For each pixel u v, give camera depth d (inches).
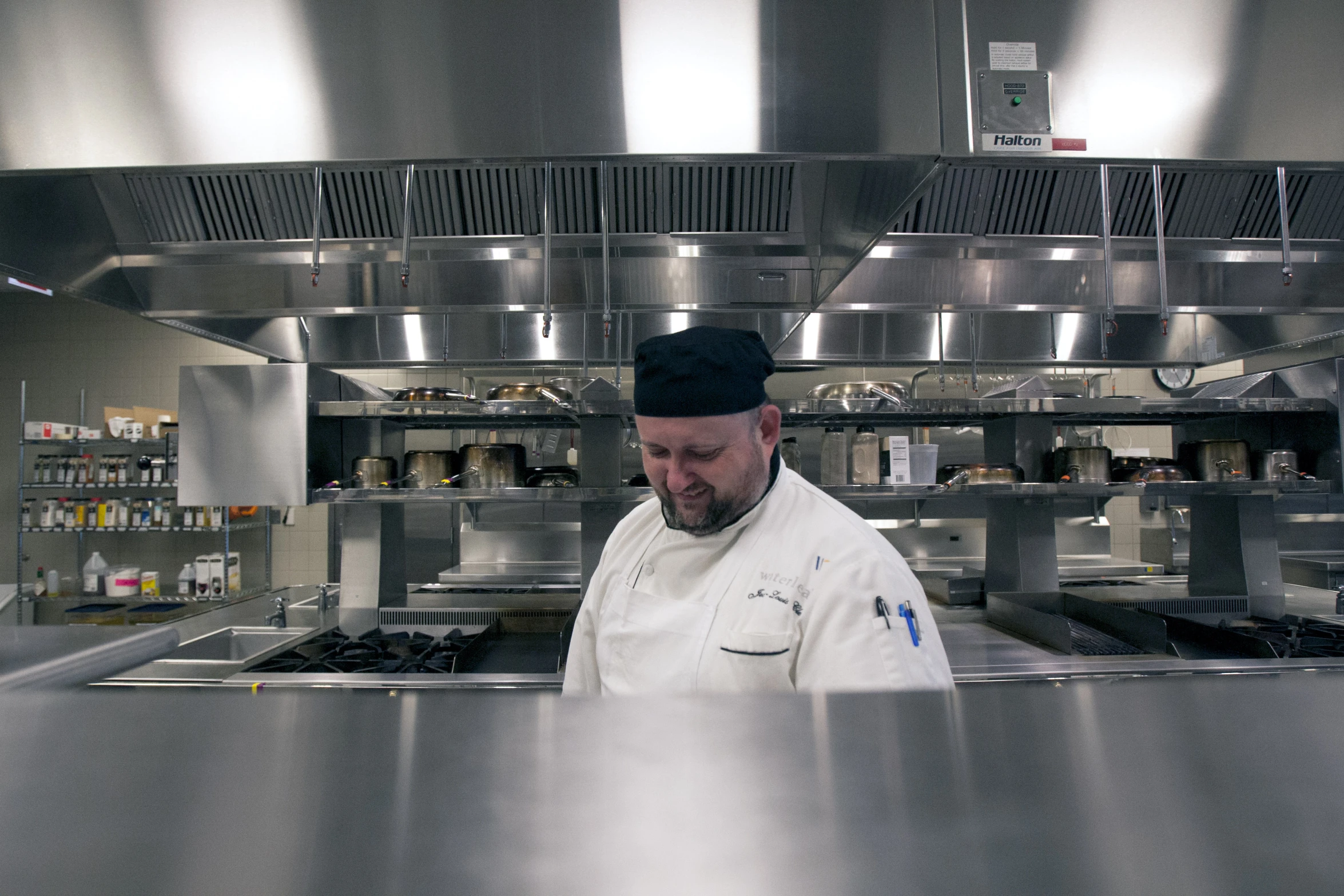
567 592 129.1
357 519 101.5
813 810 8.9
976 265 109.7
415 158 61.5
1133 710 11.7
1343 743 10.5
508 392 95.5
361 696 12.6
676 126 59.8
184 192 97.5
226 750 10.7
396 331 137.6
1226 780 9.5
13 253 86.4
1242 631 87.7
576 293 110.3
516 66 60.7
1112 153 58.0
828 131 59.0
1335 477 95.4
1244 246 106.5
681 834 8.4
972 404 92.4
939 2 58.2
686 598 41.5
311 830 8.5
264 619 100.7
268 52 61.5
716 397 34.4
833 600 35.9
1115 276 111.2
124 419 182.9
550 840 8.3
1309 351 140.3
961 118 57.9
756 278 108.3
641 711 12.1
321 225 99.0
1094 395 190.7
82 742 11.0
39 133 61.7
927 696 12.4
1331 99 58.9
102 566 188.7
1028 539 104.4
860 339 142.9
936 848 8.0
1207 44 58.3
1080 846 8.0
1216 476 99.0
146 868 7.8
